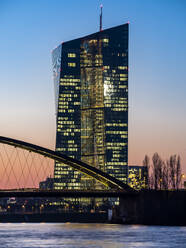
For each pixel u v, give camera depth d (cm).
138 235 14200
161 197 19988
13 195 18350
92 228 18750
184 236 13700
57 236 14312
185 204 19312
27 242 12344
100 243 11994
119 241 12456
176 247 11069
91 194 19700
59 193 19000
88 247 11094
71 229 18162
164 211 19800
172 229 16875
